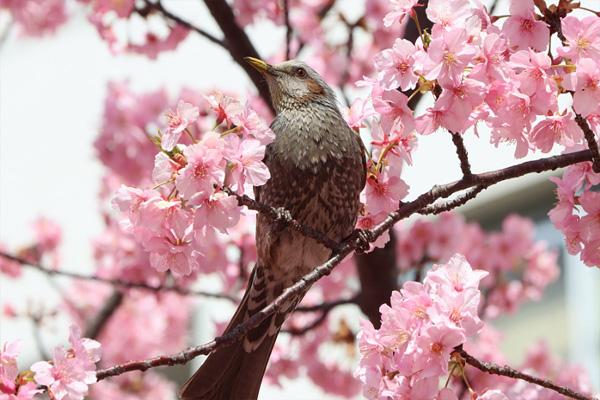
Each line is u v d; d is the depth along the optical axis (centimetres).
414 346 668
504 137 731
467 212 1797
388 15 710
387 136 789
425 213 752
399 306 683
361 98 846
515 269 1424
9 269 1562
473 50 667
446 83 675
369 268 1141
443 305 667
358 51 1423
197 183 661
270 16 1260
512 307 1426
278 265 908
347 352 1342
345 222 928
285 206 920
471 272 689
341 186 921
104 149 1443
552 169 746
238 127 701
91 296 1565
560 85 701
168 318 1599
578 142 734
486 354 1341
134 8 1221
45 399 716
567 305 1673
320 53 1409
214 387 855
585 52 685
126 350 1577
